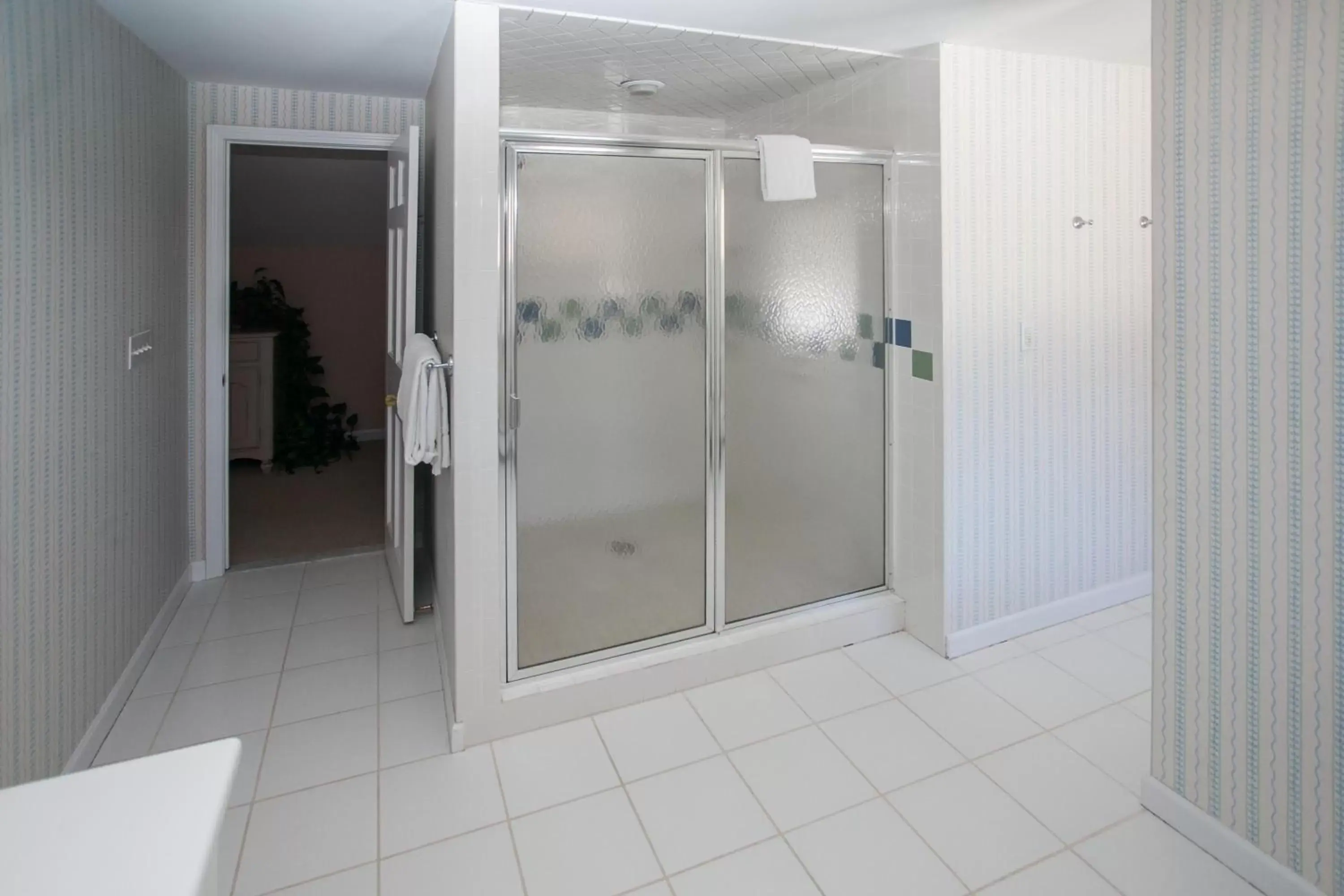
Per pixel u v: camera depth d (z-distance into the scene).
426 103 3.24
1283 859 1.67
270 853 1.83
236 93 3.23
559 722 2.39
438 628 2.94
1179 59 1.74
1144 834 1.89
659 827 1.93
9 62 1.70
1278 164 1.58
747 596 2.76
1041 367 2.87
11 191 1.72
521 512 2.35
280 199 4.95
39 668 1.86
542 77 2.84
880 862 1.81
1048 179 2.80
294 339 5.65
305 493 4.95
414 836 1.90
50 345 1.92
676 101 3.24
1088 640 2.91
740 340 2.63
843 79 2.92
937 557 2.76
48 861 0.74
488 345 2.18
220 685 2.61
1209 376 1.75
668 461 2.55
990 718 2.40
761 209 2.61
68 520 2.04
